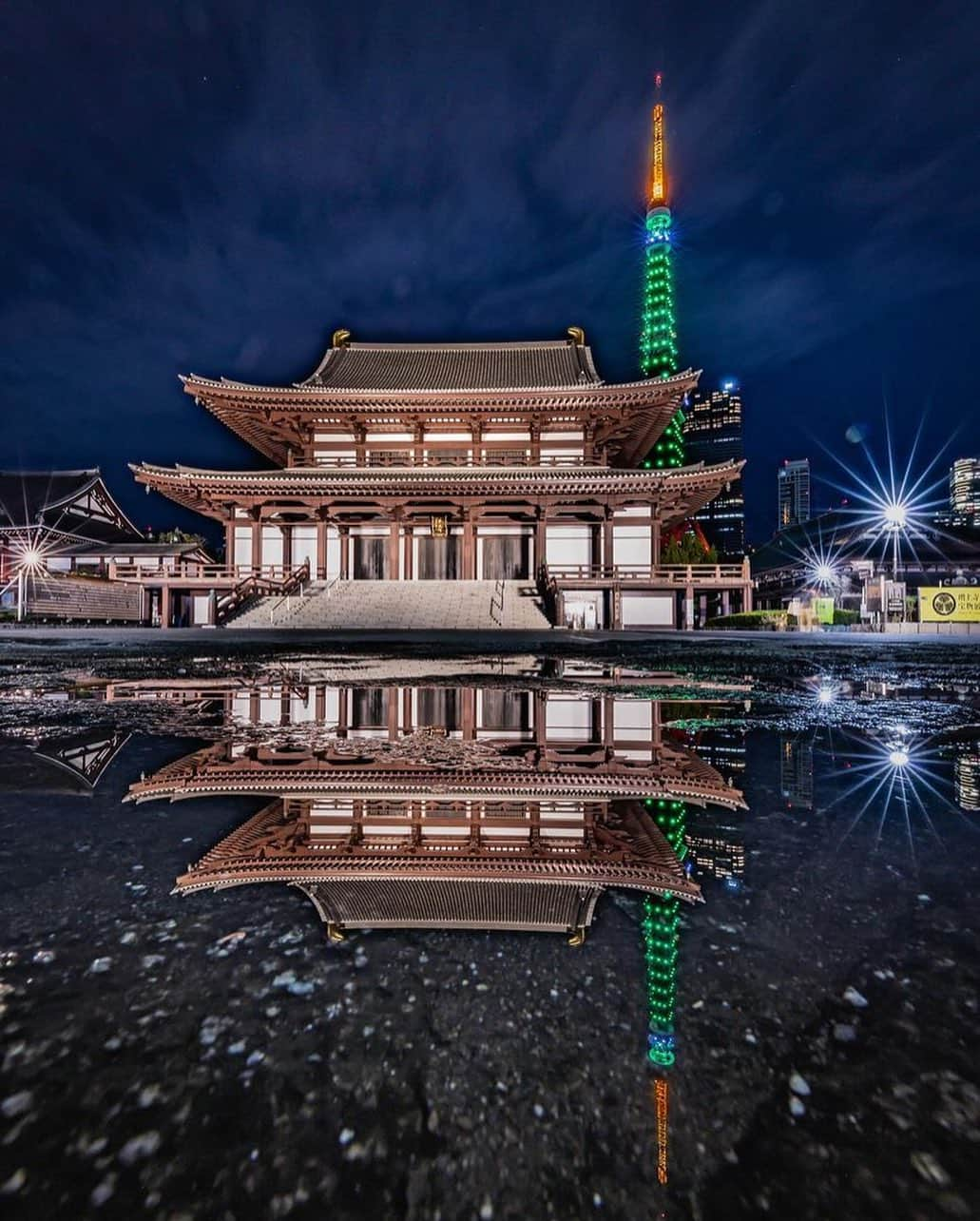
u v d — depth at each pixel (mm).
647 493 30484
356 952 1748
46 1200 913
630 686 9367
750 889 2139
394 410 33406
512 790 3572
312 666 12586
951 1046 1307
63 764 4086
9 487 50469
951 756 4363
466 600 27031
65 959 1639
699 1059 1279
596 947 1783
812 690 8648
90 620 32344
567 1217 914
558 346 43031
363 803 3297
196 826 2822
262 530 33219
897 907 1969
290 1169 1003
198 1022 1386
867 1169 1012
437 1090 1198
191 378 31250
